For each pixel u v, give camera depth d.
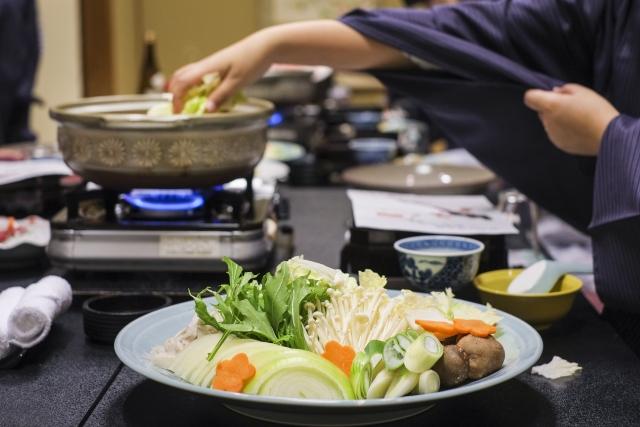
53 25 4.16
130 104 1.75
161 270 1.58
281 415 1.16
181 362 1.20
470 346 1.21
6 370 1.32
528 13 1.70
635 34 1.59
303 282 1.23
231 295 1.23
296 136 3.00
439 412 1.22
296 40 1.72
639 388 1.29
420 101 1.81
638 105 1.61
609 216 1.49
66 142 1.55
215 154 1.52
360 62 1.77
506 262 1.60
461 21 1.75
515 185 1.81
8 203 1.83
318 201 2.23
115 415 1.21
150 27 5.00
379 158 2.88
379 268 1.60
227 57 1.67
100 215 1.64
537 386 1.29
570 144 1.59
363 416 1.16
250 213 1.61
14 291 1.42
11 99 3.00
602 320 1.51
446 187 1.93
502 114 1.75
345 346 1.20
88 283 1.59
